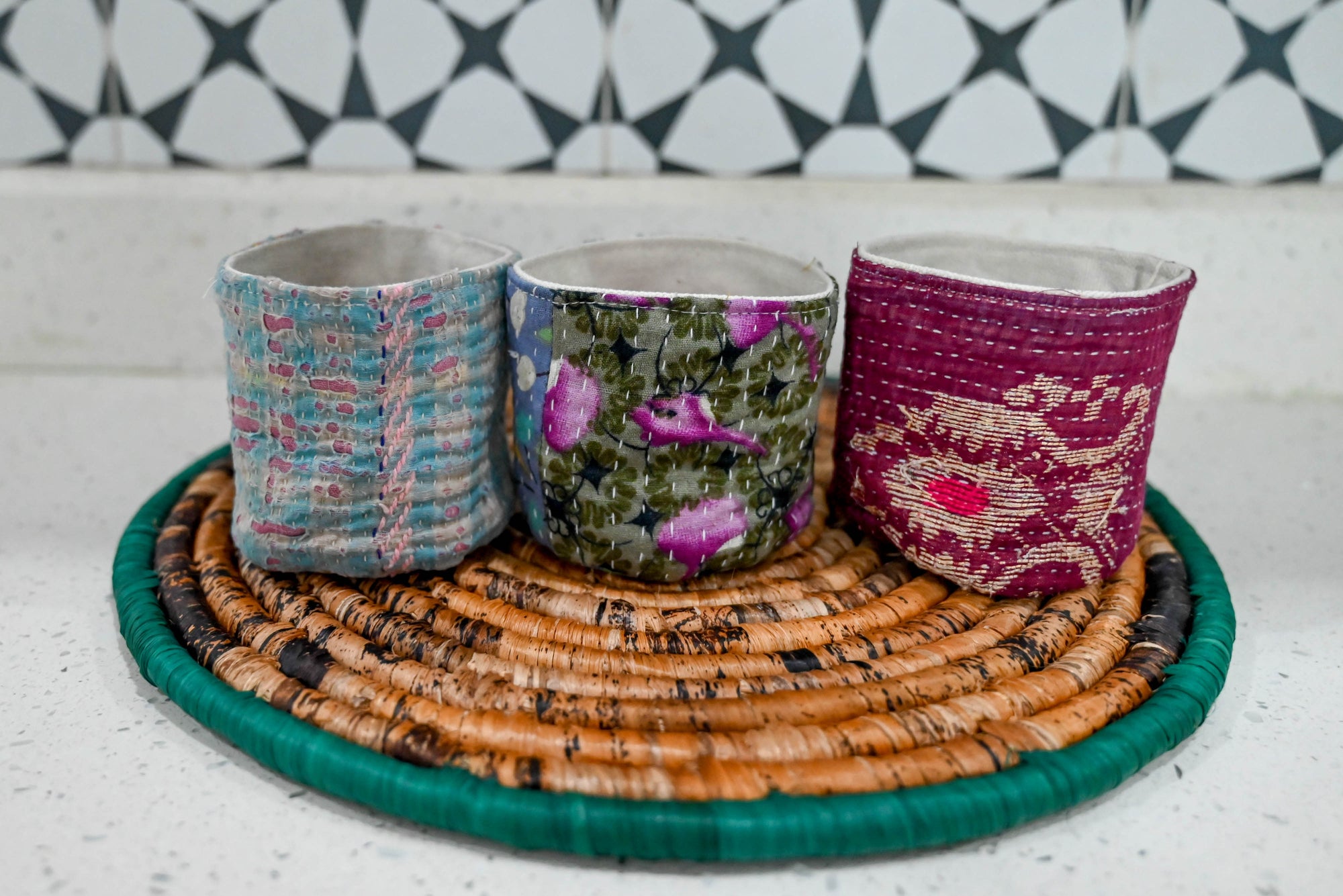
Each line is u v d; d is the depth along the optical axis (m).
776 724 0.39
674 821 0.34
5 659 0.46
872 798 0.36
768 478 0.46
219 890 0.34
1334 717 0.45
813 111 0.76
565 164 0.77
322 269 0.52
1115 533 0.47
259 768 0.40
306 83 0.75
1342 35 0.73
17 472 0.66
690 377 0.42
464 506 0.46
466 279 0.44
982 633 0.45
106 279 0.79
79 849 0.36
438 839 0.37
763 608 0.46
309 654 0.42
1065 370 0.43
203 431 0.74
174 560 0.50
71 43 0.74
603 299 0.42
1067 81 0.75
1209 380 0.81
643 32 0.74
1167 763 0.42
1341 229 0.76
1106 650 0.44
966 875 0.36
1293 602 0.54
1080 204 0.76
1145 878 0.36
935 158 0.77
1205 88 0.74
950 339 0.44
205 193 0.77
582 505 0.45
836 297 0.46
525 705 0.39
